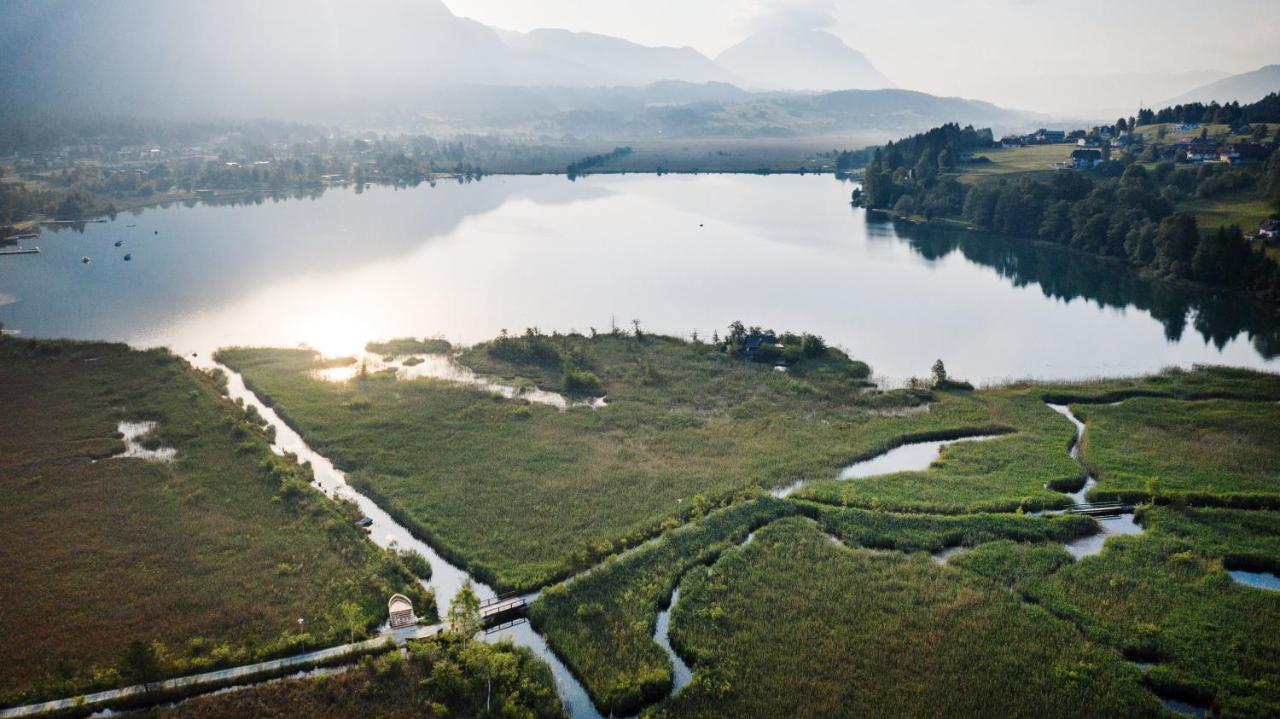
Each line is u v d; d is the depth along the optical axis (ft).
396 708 206.28
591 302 595.06
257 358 457.27
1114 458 338.54
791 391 418.10
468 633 224.53
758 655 223.71
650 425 377.09
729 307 588.91
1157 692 211.41
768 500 304.71
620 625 236.63
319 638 229.66
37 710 202.28
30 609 240.53
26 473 322.75
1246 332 530.68
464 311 565.53
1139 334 530.27
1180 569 260.21
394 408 389.39
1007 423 377.30
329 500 303.68
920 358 481.87
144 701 207.21
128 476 320.91
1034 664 218.59
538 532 285.43
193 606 242.99
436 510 299.38
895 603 245.04
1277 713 199.93
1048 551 270.67
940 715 200.95
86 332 508.94
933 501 303.68
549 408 393.70
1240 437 358.23
